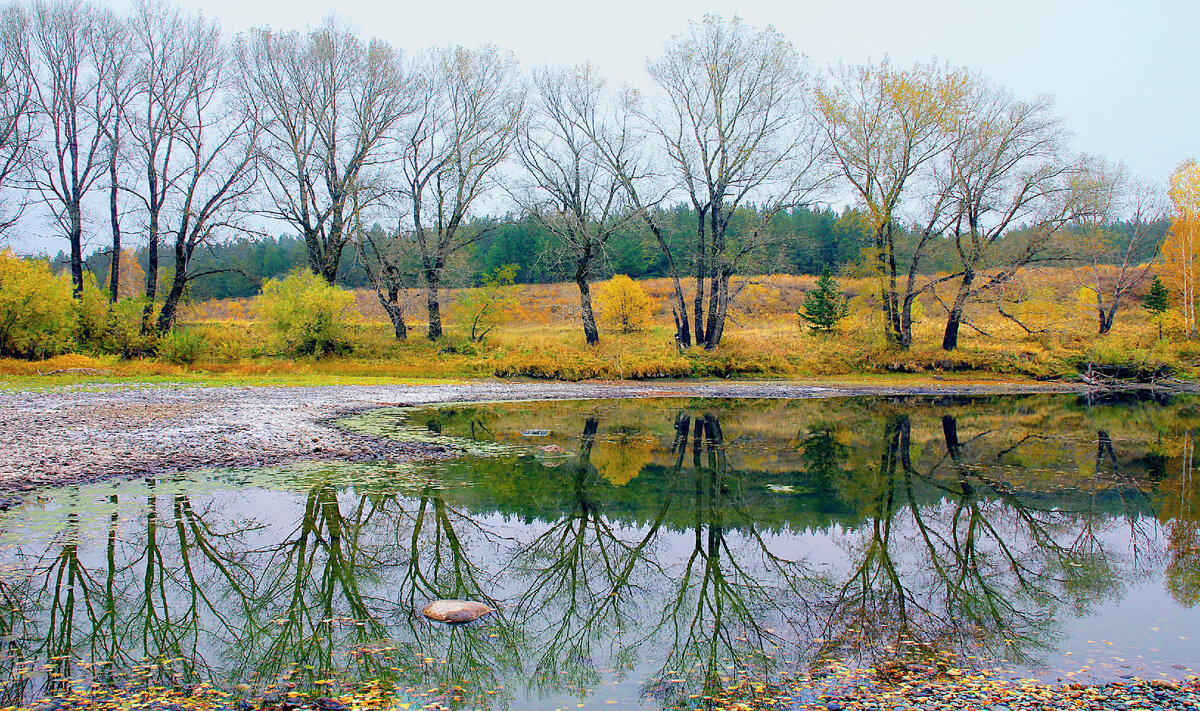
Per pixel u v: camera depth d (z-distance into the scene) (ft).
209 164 108.58
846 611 21.01
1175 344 127.95
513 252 238.07
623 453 47.01
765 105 111.65
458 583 23.30
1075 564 25.54
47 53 104.27
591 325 122.31
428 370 102.42
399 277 119.24
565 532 29.25
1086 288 165.78
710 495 35.83
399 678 15.94
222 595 21.01
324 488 33.60
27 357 89.45
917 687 15.43
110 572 22.17
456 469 39.65
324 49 113.29
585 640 18.79
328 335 104.73
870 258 116.67
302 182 113.39
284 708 14.11
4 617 18.62
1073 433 59.52
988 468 43.50
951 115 110.11
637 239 233.96
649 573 24.68
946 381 110.63
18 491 29.71
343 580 22.91
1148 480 40.27
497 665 16.97
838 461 45.42
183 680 15.33
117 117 107.65
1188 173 139.64
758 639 18.83
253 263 267.18
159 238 108.27
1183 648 17.76
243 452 39.68
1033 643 18.22
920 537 29.01
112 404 56.65
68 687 14.74
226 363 97.55
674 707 14.65
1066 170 110.83
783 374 112.06
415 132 120.57
